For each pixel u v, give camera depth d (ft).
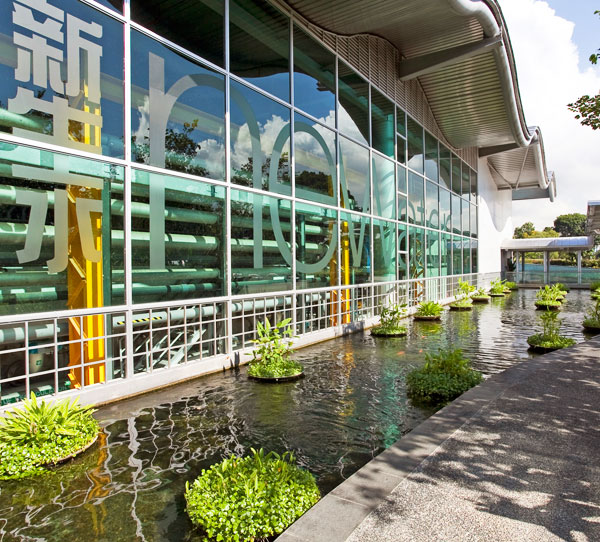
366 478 10.67
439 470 11.09
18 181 16.43
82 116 18.47
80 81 18.43
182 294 22.94
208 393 20.12
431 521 8.81
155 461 13.01
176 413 17.37
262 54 28.76
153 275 21.44
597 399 16.85
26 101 16.66
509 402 16.55
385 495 9.84
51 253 17.47
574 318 49.42
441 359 21.61
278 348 23.79
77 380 18.52
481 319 48.26
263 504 9.29
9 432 13.12
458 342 33.73
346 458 13.39
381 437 15.06
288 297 31.24
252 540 8.98
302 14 32.01
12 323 16.44
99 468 12.55
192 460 13.10
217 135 25.27
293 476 10.50
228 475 10.44
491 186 100.32
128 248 20.04
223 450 13.85
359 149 40.96
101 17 19.25
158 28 21.97
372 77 42.96
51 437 13.06
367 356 28.43
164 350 21.54
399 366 25.52
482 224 89.51
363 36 41.16
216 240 25.07
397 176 49.01
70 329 18.31
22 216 16.56
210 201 24.66
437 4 31.81
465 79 50.78
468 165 79.15
